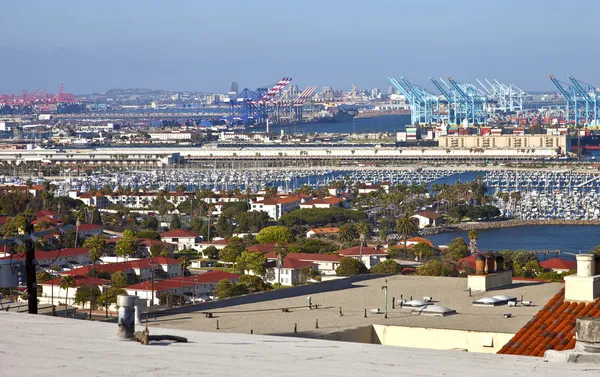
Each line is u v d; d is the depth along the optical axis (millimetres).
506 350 54031
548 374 31234
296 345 36594
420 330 64750
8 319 41375
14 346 34344
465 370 31719
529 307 73562
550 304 60000
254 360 32656
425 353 35219
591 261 61000
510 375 31047
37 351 33375
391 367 32031
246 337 39062
